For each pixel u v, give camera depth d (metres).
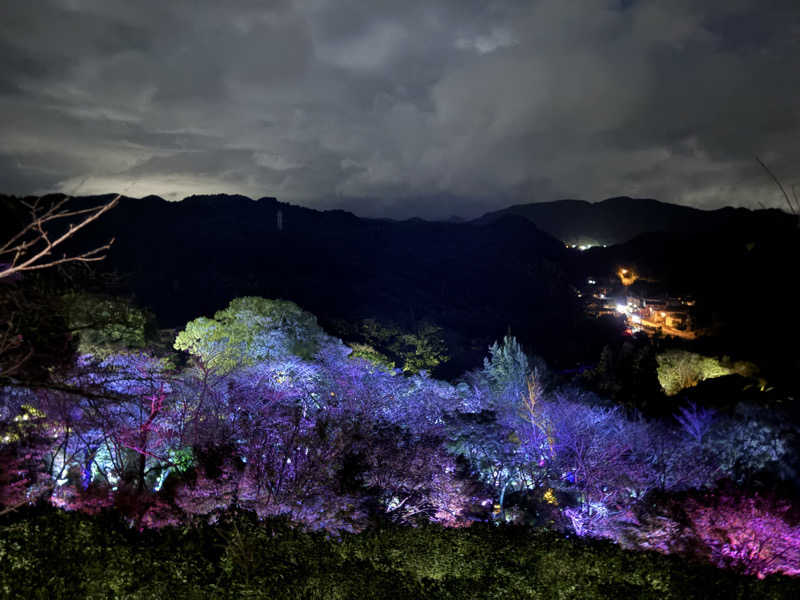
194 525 12.24
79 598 8.12
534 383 36.00
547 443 28.72
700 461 24.78
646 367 50.91
